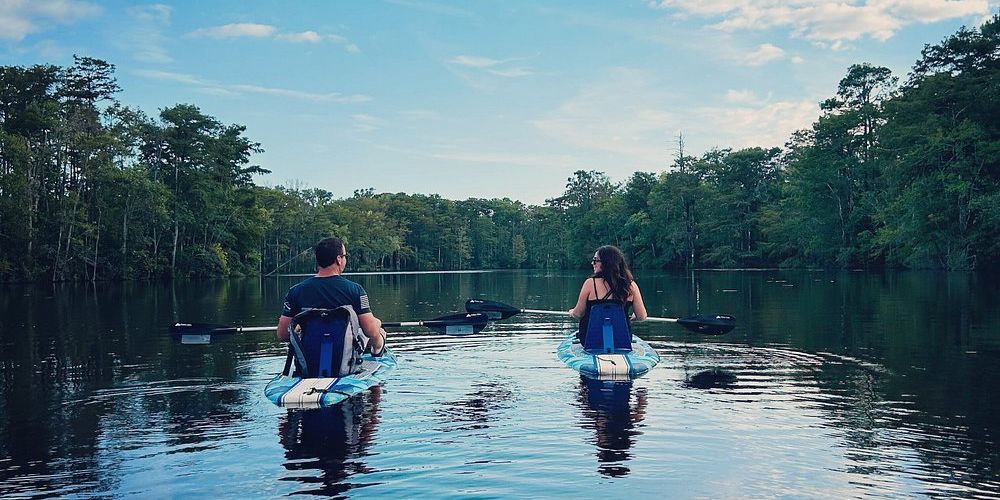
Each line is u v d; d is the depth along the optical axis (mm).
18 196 40750
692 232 75375
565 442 4070
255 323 13234
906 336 9375
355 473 3525
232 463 3730
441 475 3475
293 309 5891
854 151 54062
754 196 71938
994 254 37125
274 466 3670
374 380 5926
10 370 7176
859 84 54938
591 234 95125
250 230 62906
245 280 51312
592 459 3729
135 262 49094
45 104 44812
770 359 7418
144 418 4852
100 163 46125
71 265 45062
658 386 5832
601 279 7121
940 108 41000
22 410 5188
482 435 4234
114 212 49062
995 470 3512
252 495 3217
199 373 6828
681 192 75375
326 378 5602
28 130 44156
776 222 64688
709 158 78375
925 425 4449
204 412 5008
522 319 13094
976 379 6148
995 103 37906
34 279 42406
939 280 27594
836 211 54250
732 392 5547
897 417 4672
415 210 125312
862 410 4883
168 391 5875
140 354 8320
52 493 3295
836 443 4020
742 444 4004
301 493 3236
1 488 3361
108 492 3297
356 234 101062
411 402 5215
